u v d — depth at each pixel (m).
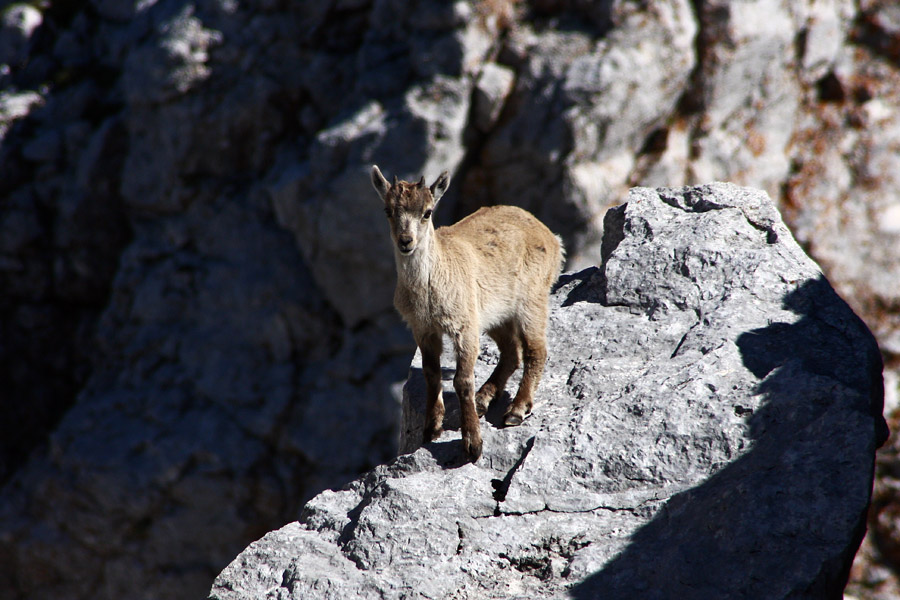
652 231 20.56
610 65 53.34
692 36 56.16
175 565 58.78
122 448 59.41
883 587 53.34
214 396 60.66
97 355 67.81
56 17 74.69
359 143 54.72
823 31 61.28
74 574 60.19
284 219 59.22
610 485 14.79
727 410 15.05
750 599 11.76
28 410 68.44
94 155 66.31
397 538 14.30
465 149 55.78
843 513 12.45
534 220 19.95
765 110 60.94
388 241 55.84
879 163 63.47
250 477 58.12
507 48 55.22
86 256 68.88
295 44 61.16
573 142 53.88
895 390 59.66
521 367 19.42
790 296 17.83
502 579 13.66
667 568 12.66
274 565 14.52
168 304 63.88
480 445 16.39
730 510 13.07
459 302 16.97
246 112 61.41
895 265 62.75
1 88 71.88
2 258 68.56
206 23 61.44
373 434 58.34
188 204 64.19
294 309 60.38
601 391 17.14
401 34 57.31
